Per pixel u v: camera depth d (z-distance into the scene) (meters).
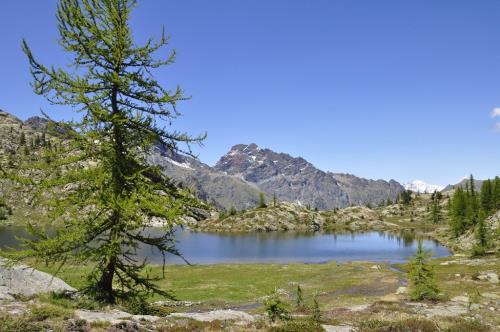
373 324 19.44
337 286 55.09
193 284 55.12
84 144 15.98
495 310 29.61
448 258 84.81
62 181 15.44
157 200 16.22
